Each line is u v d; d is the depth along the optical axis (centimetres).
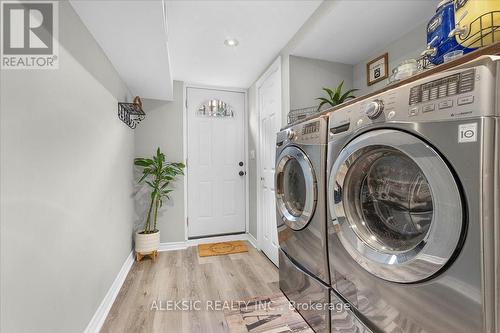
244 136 328
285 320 149
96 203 148
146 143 282
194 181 310
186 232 297
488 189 56
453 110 62
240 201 327
